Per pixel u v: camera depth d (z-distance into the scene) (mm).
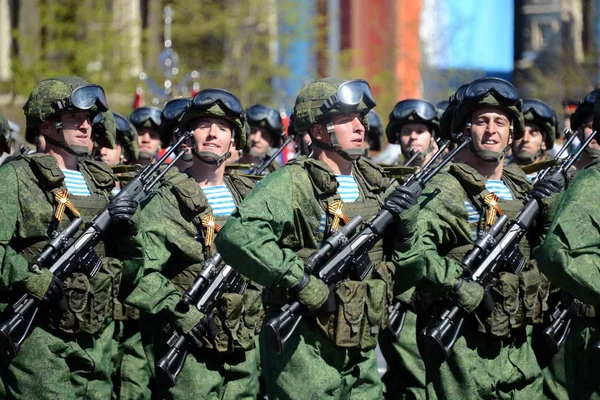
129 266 17156
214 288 17328
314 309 15062
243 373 17766
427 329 17328
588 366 15578
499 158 17906
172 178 17844
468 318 17141
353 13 73125
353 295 15297
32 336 16344
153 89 46844
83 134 17250
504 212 17656
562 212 14289
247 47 68375
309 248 15562
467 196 17594
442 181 17531
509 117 18047
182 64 65375
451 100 19062
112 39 56438
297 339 15391
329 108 15836
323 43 73250
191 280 17562
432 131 25688
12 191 16297
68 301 16391
